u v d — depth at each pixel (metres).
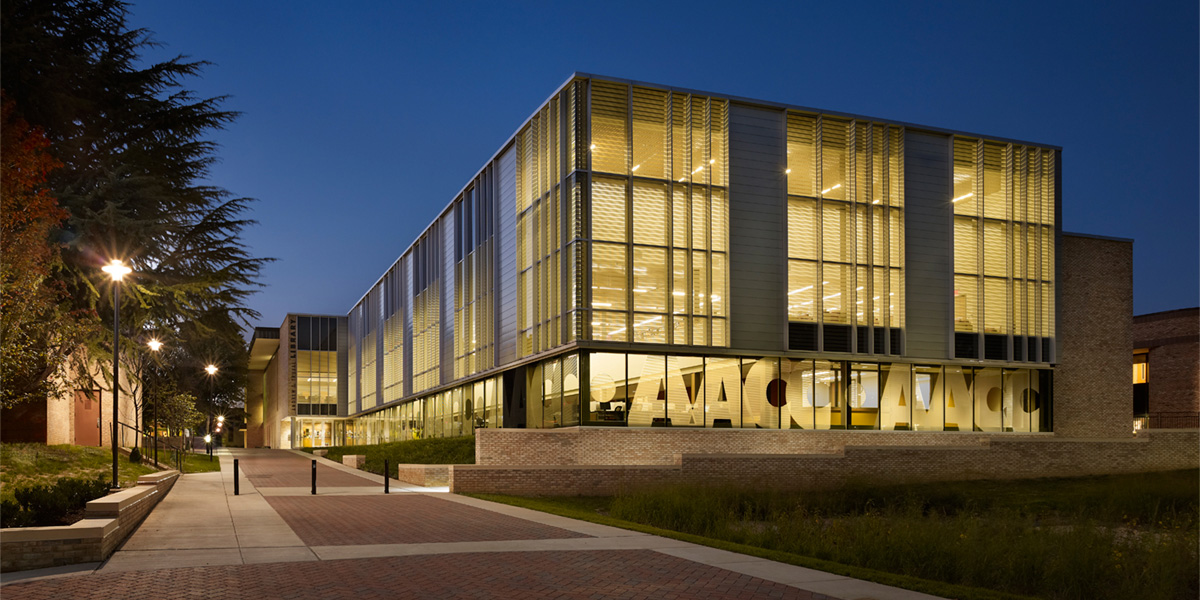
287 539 13.61
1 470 21.56
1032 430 36.25
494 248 38.72
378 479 29.61
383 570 10.73
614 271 29.94
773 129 32.84
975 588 10.36
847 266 33.19
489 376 40.06
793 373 32.50
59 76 24.23
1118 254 39.06
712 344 30.80
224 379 72.44
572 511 18.61
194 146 28.89
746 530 15.98
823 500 22.66
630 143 30.58
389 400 60.34
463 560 11.54
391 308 61.09
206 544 12.97
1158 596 10.74
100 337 24.83
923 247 34.66
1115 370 38.16
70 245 22.16
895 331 33.69
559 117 31.59
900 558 12.61
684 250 30.95
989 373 35.94
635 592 9.41
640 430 29.84
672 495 19.28
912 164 34.94
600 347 29.48
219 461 42.47
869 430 33.31
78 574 10.33
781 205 32.50
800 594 9.34
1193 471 30.03
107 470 24.98
